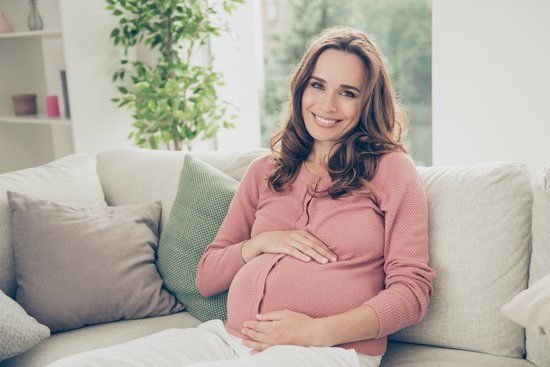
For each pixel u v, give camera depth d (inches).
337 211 57.0
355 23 124.6
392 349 59.0
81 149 119.1
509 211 56.1
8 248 68.8
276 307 54.2
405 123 66.0
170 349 53.1
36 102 139.4
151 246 71.8
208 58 126.8
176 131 111.7
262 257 57.8
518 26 85.4
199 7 113.0
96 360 49.4
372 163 57.9
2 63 146.3
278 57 134.8
